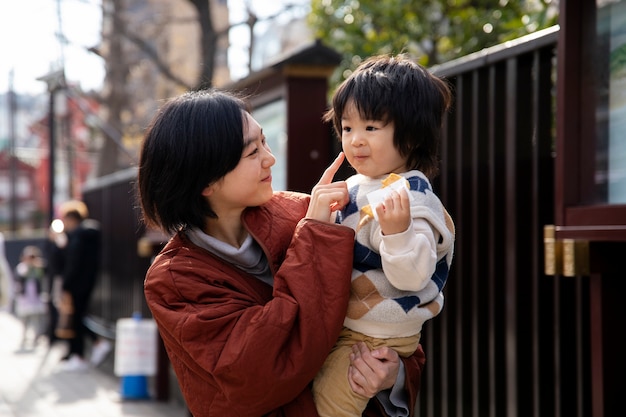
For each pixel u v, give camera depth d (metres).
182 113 2.13
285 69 5.43
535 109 3.69
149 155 2.15
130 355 8.02
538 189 3.69
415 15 7.31
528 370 3.78
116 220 10.61
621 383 2.98
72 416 7.40
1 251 17.48
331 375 2.11
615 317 2.96
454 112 4.31
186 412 7.02
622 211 2.78
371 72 2.12
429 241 1.98
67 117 22.42
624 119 2.84
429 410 4.52
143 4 19.12
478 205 4.10
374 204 1.97
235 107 2.15
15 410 7.75
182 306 2.07
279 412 2.08
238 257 2.14
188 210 2.14
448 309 4.36
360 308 2.05
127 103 17.61
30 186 46.31
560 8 3.02
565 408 3.60
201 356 1.99
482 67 4.05
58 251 12.01
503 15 6.68
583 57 2.97
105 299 11.19
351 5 7.59
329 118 2.40
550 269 3.03
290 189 5.43
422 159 2.16
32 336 14.09
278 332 1.95
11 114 27.97
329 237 2.02
